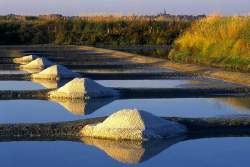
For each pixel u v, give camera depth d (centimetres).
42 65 2220
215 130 1027
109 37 4381
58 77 1812
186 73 1969
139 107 1280
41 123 1061
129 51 3291
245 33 2252
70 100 1370
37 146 913
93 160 834
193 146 912
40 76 1828
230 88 1544
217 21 2553
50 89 1512
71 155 861
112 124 988
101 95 1411
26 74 1917
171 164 812
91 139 962
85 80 1447
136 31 4338
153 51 3219
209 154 863
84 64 2394
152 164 812
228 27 2394
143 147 908
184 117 1134
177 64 2256
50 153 873
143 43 4197
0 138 965
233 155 857
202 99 1399
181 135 987
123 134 961
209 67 2116
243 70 2009
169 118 1086
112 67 2259
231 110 1229
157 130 973
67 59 2678
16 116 1159
